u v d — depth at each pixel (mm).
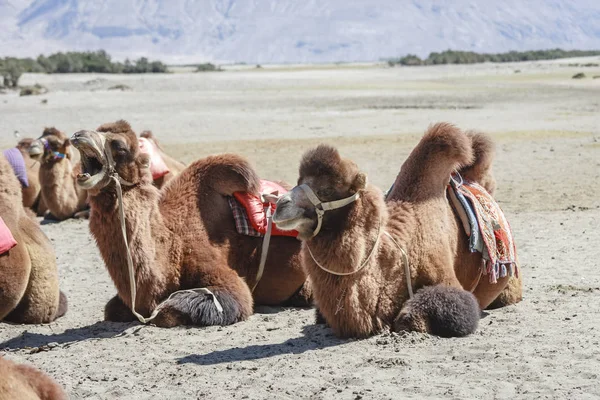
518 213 14680
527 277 9867
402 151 22812
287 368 6449
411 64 128625
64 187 15664
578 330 7297
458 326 7074
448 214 7621
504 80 65250
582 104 38125
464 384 5902
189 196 8398
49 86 63000
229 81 70625
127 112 37062
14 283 7629
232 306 8047
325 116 34250
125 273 7777
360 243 6785
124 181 7688
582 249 11445
